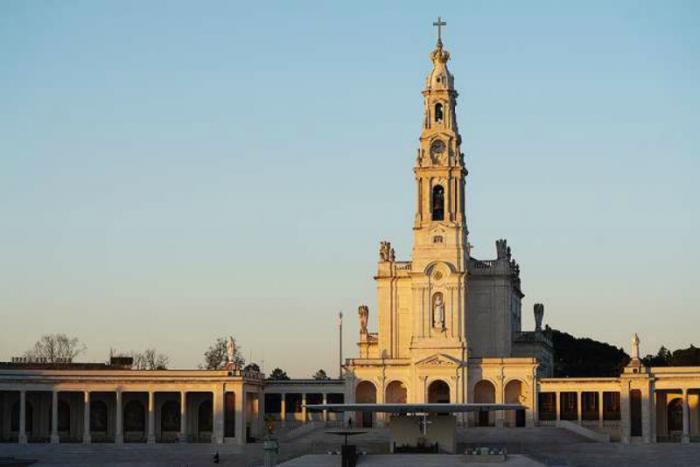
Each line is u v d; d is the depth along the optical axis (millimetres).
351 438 184125
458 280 199250
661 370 185000
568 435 181875
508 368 196625
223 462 164750
